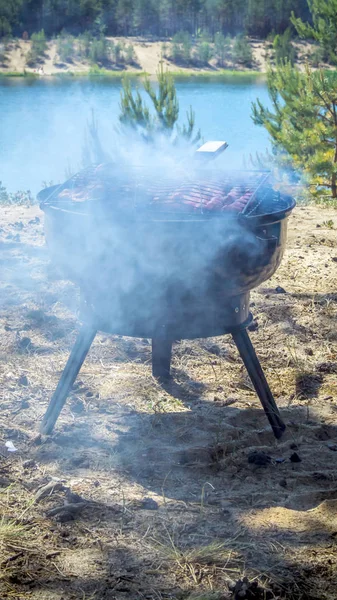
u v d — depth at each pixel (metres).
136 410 2.53
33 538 2.00
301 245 4.05
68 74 56.47
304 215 5.12
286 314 3.15
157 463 2.28
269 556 1.98
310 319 3.12
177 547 1.99
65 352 2.82
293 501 2.15
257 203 2.37
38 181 11.22
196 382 2.71
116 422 2.46
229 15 75.38
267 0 74.25
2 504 2.09
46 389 2.60
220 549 1.98
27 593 1.87
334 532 2.04
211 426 2.45
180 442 2.38
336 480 2.24
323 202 6.82
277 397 2.66
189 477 2.24
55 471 2.22
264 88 45.38
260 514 2.10
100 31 70.56
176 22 75.50
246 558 1.97
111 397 2.59
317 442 2.42
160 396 2.61
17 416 2.46
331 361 2.86
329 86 7.49
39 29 74.81
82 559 1.95
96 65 60.66
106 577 1.91
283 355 2.89
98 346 2.90
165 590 1.89
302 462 2.31
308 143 7.54
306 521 2.07
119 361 2.82
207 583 1.91
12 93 38.94
